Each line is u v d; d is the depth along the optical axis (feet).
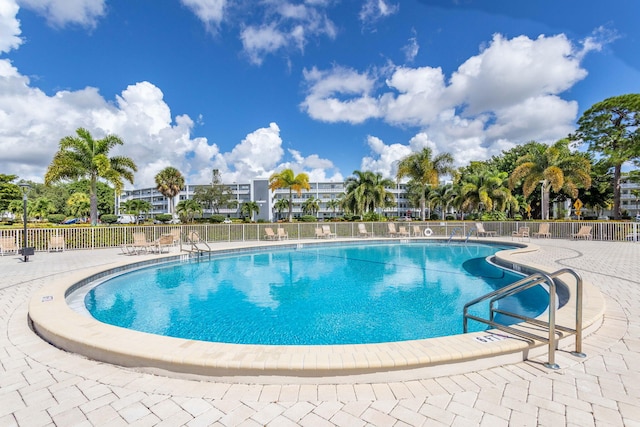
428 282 26.58
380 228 67.46
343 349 9.12
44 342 11.16
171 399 7.66
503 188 93.71
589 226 54.90
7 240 37.11
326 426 6.57
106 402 7.52
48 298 15.44
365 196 96.02
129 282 26.76
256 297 22.07
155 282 26.81
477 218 87.92
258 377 8.30
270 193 227.81
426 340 9.85
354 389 8.04
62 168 47.62
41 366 9.36
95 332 10.63
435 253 45.11
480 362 9.00
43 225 47.80
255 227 58.03
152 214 258.16
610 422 6.57
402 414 6.99
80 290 22.03
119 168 54.29
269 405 7.38
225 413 7.07
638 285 19.71
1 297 17.87
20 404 7.43
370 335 15.17
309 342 14.40
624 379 8.35
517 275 28.53
